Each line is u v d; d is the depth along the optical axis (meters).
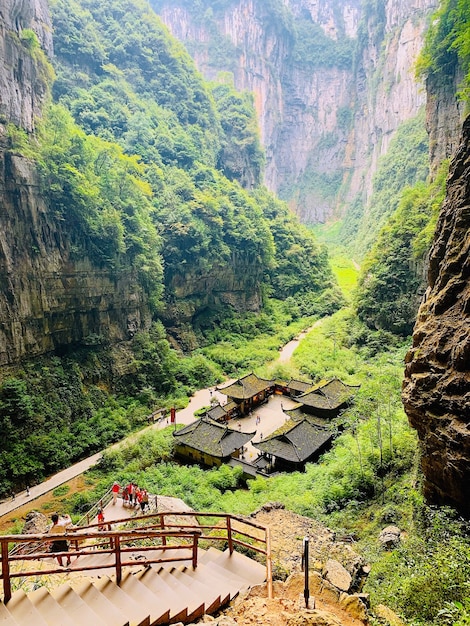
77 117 61.03
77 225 42.00
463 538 11.60
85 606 6.62
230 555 9.68
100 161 46.50
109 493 22.70
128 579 7.67
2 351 34.62
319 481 22.92
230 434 33.25
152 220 56.28
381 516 17.19
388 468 21.02
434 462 13.78
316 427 32.12
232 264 67.06
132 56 79.19
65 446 35.25
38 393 36.66
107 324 45.97
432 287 17.03
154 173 62.03
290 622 6.30
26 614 6.16
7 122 36.34
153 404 44.88
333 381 37.25
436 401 13.62
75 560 11.91
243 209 71.50
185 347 57.97
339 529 17.06
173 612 6.99
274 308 74.75
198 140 81.94
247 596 7.52
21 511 28.52
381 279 50.66
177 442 34.34
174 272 58.41
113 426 39.22
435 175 48.91
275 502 15.69
